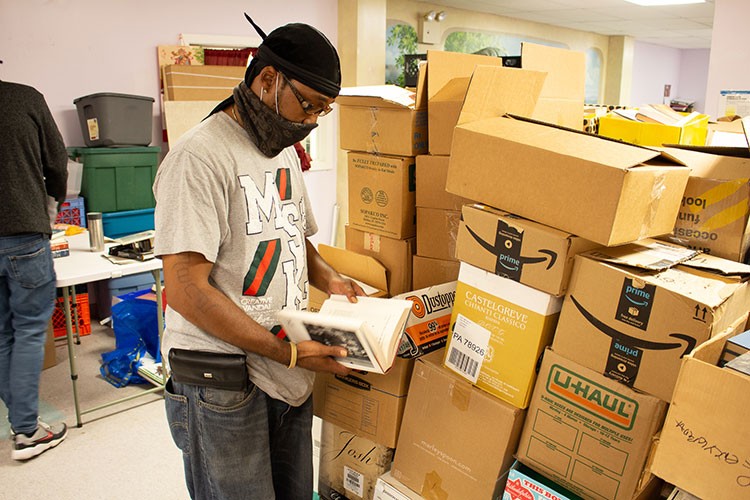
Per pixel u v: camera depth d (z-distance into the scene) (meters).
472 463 1.53
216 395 1.37
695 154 1.53
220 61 4.43
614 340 1.27
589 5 7.10
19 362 2.41
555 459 1.41
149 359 3.25
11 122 2.28
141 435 2.65
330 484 1.98
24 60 3.78
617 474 1.30
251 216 1.36
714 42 4.28
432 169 1.80
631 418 1.27
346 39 5.39
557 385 1.38
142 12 4.21
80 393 3.04
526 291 1.40
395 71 6.75
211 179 1.28
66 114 4.00
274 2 4.94
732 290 1.20
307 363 1.40
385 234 1.97
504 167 1.39
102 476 2.35
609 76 10.53
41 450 2.49
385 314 1.47
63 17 3.88
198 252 1.25
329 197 5.65
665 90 12.66
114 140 3.79
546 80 1.98
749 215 1.40
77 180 3.66
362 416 1.79
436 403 1.61
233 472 1.41
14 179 2.29
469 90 1.55
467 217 1.49
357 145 2.00
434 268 1.89
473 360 1.53
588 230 1.25
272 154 1.41
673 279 1.23
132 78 4.25
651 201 1.29
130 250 2.87
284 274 1.45
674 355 1.18
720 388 0.92
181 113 4.10
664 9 7.36
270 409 1.55
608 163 1.21
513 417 1.44
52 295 2.49
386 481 1.73
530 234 1.35
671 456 0.99
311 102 1.30
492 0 6.75
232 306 1.29
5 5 3.65
